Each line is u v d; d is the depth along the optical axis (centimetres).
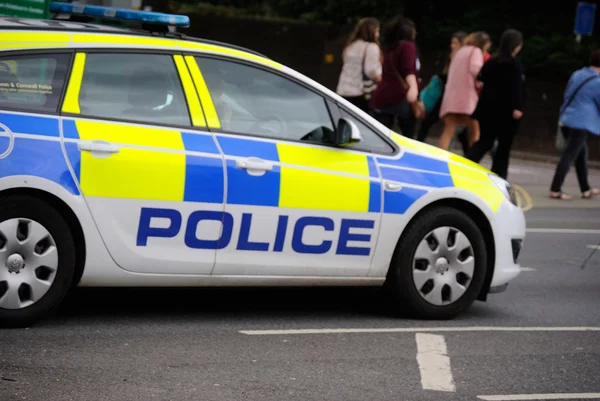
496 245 768
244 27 3117
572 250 1127
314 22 3117
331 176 704
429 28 3052
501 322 766
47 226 630
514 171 1908
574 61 2741
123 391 541
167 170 654
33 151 622
